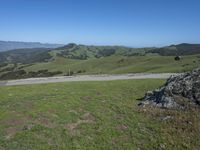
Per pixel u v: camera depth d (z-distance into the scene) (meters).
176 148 15.49
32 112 19.20
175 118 18.67
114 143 15.85
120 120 18.70
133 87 29.14
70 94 24.92
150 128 17.69
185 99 20.81
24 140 15.54
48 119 18.22
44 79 44.44
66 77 47.12
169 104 20.50
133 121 18.61
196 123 17.95
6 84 38.78
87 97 24.00
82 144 15.49
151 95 23.17
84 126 17.50
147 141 16.20
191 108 19.77
